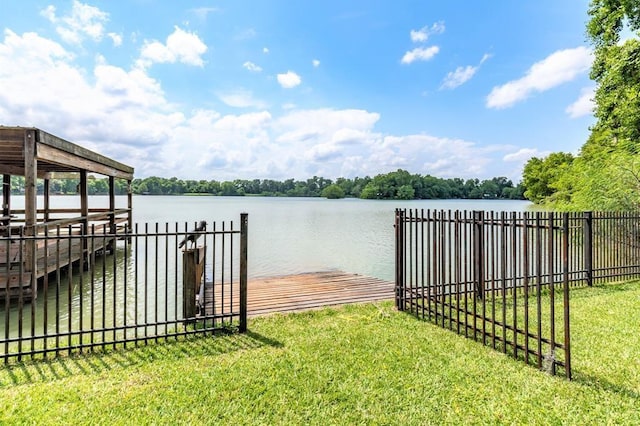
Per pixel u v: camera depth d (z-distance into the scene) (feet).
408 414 8.98
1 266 22.44
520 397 9.68
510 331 15.16
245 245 15.10
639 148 46.26
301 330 15.42
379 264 40.29
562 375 10.94
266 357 12.44
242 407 9.25
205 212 117.29
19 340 11.89
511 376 10.93
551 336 11.16
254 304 20.43
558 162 153.07
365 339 14.28
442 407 9.28
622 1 48.88
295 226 82.74
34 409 8.94
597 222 25.62
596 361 11.87
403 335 14.76
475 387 10.30
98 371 11.23
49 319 19.70
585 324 15.87
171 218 88.43
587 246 24.21
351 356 12.56
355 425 8.52
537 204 160.97
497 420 8.66
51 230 40.40
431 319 16.84
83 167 33.17
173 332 15.37
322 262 41.16
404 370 11.44
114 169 44.73
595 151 72.79
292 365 11.79
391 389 10.22
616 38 51.93
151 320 19.88
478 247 20.16
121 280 30.09
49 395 9.66
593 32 54.65
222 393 9.92
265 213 126.11
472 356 12.53
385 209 157.07
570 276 25.00
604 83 51.60
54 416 8.66
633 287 23.30
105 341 13.38
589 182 45.57
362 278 28.50
